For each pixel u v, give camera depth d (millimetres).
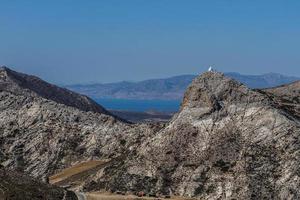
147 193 193500
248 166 189750
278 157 190875
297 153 190000
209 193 187875
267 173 187375
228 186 186875
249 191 183500
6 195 139375
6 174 149875
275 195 182000
